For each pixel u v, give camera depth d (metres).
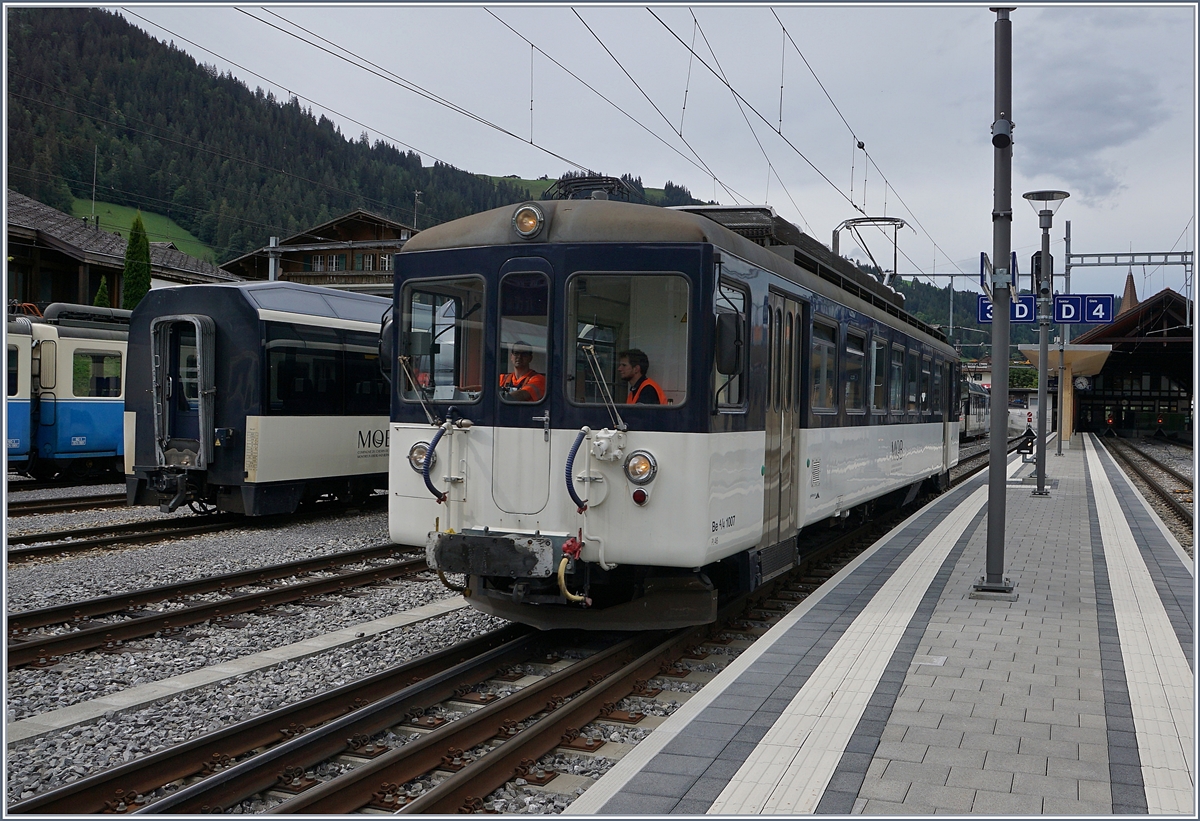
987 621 8.07
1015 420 58.06
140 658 7.46
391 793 4.85
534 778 5.07
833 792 4.52
